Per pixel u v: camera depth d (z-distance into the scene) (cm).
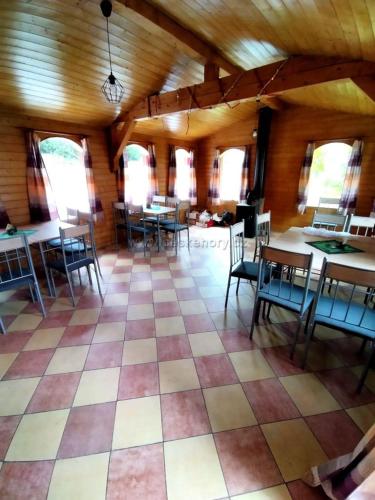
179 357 194
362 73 221
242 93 289
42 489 114
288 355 197
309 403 156
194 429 140
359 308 180
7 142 319
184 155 640
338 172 489
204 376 176
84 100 337
